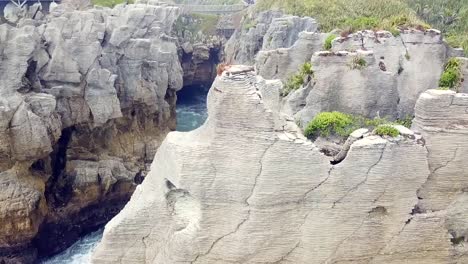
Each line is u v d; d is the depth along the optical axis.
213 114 16.19
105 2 71.69
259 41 61.41
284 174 16.31
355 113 22.25
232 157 16.25
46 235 34.16
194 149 16.25
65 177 36.66
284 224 16.78
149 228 17.55
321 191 16.64
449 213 18.03
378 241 17.39
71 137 38.28
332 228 16.98
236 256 16.89
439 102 17.36
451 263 18.11
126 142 43.09
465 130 17.44
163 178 17.30
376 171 16.66
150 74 46.62
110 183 37.59
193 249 16.70
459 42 34.38
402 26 24.72
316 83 22.69
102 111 38.69
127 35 43.62
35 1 61.03
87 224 36.97
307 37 30.41
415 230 17.52
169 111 49.94
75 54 38.19
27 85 35.22
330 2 55.75
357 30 26.67
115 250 17.64
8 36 34.06
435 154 17.61
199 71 79.12
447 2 52.22
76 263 32.66
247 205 16.52
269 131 16.00
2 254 31.47
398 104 22.56
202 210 16.53
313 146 16.30
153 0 60.78
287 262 17.20
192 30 84.19
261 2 71.56
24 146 31.86
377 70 22.12
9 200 30.86
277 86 16.64
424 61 23.22
